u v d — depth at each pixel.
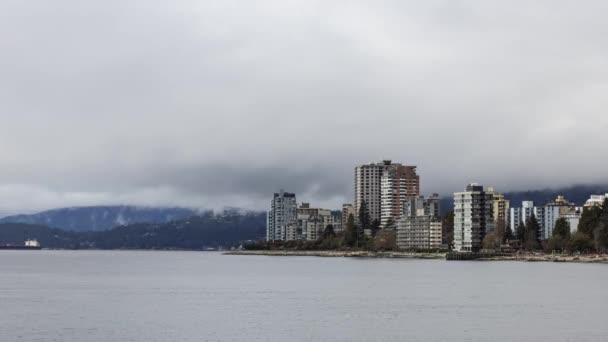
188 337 128.88
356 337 128.50
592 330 135.62
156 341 124.81
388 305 180.25
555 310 167.75
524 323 145.12
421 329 137.25
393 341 124.31
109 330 137.12
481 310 168.12
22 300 196.75
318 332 134.00
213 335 131.00
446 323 145.38
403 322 147.00
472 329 137.12
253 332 134.38
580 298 197.38
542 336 128.75
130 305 182.38
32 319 153.00
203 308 174.38
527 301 189.25
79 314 162.00
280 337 128.62
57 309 172.50
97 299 199.88
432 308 172.88
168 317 156.38
